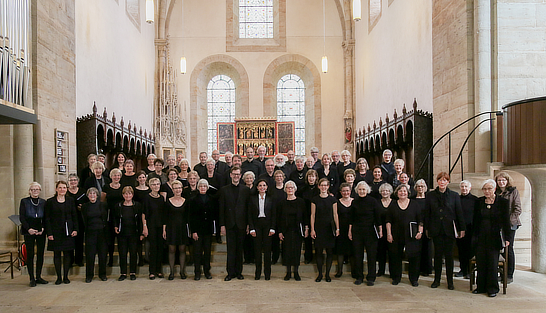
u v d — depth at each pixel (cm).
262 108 2145
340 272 782
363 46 1934
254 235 765
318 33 2173
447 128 1065
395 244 729
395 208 735
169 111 1981
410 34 1339
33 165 953
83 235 834
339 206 765
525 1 958
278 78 2220
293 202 763
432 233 710
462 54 991
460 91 999
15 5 808
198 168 988
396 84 1480
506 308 594
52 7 1009
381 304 615
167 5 2088
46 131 973
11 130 931
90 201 769
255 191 786
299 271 827
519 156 769
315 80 2155
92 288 709
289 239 760
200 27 2156
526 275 786
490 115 947
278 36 2178
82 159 1147
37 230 731
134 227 773
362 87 1958
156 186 772
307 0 2188
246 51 2162
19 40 820
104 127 1215
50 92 995
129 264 812
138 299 643
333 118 2144
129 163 864
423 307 600
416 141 1163
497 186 788
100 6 1348
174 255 773
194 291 688
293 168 968
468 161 969
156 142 1884
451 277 695
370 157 1780
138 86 1761
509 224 652
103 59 1370
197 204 766
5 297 657
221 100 2206
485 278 666
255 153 1862
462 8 989
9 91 771
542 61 955
